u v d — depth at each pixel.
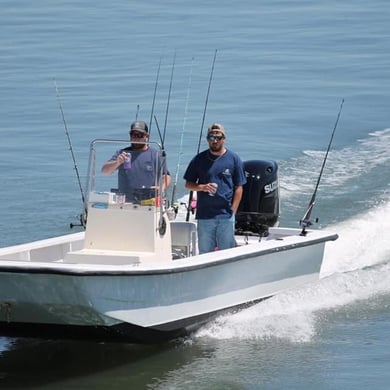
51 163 57.06
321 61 81.62
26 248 33.88
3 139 61.72
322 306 37.22
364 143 60.81
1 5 103.62
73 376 31.80
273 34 90.31
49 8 102.06
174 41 87.06
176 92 72.00
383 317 36.50
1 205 50.09
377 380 31.28
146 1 104.94
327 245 44.41
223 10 99.94
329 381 31.19
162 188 33.28
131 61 80.56
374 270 40.41
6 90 72.81
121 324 31.34
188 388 30.81
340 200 49.84
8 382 31.31
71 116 66.12
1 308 30.98
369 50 85.38
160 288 31.80
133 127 33.47
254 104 69.38
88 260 32.47
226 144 60.22
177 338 33.94
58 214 48.78
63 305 30.41
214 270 33.50
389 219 47.44
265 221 38.94
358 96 72.12
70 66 79.31
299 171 54.81
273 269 36.44
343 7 101.94
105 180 53.41
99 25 93.81
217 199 35.03
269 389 30.67
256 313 35.91
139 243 32.94
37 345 34.28
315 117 66.56
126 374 31.84
